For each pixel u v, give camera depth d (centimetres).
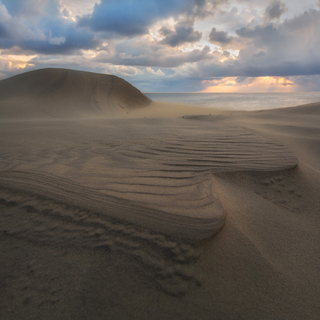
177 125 608
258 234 158
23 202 173
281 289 120
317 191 232
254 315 106
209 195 185
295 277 128
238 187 227
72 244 136
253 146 348
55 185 193
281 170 259
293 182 245
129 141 386
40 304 104
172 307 105
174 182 209
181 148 335
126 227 145
